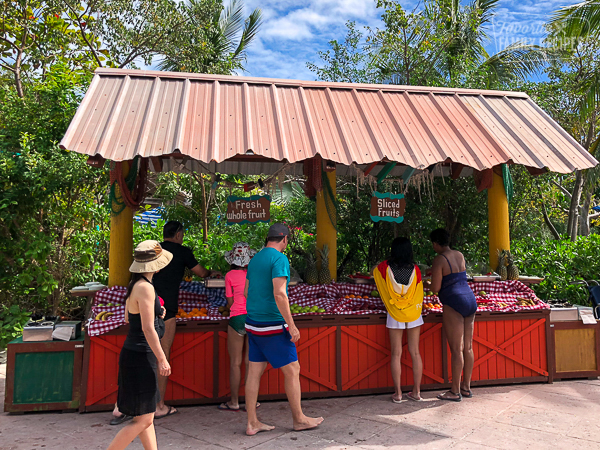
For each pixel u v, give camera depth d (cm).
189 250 470
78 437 379
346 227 781
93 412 439
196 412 443
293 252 718
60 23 1073
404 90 577
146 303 304
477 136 513
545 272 794
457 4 1059
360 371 497
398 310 470
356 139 476
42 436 380
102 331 438
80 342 446
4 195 661
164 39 1117
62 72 801
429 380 514
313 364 486
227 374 469
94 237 757
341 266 797
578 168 493
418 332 481
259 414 438
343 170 630
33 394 435
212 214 1021
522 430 395
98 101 466
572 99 1112
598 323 560
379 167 629
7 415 431
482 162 471
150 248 317
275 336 382
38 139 718
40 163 662
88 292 475
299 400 395
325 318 489
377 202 531
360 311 498
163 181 1004
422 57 993
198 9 1133
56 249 747
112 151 406
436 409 451
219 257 733
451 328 475
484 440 374
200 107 480
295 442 370
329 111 515
